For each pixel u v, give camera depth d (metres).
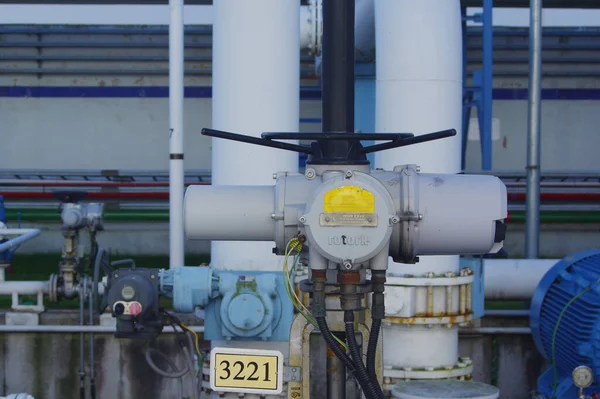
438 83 4.16
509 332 5.46
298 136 2.22
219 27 4.03
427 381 3.53
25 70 9.72
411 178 2.28
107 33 9.63
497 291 5.50
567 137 10.03
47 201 9.62
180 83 5.14
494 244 2.42
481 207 2.30
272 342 4.05
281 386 2.58
